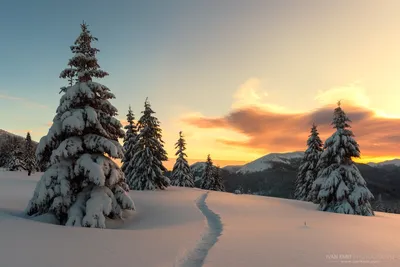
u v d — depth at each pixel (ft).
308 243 30.68
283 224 47.39
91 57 55.36
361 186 87.10
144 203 77.41
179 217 55.83
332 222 53.62
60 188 48.88
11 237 27.43
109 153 52.16
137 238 31.50
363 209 84.23
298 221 52.65
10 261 20.30
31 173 219.00
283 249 27.40
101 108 56.65
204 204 80.79
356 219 61.05
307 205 98.07
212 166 225.56
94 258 22.24
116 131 58.13
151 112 131.03
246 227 42.70
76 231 33.45
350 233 39.45
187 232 37.22
